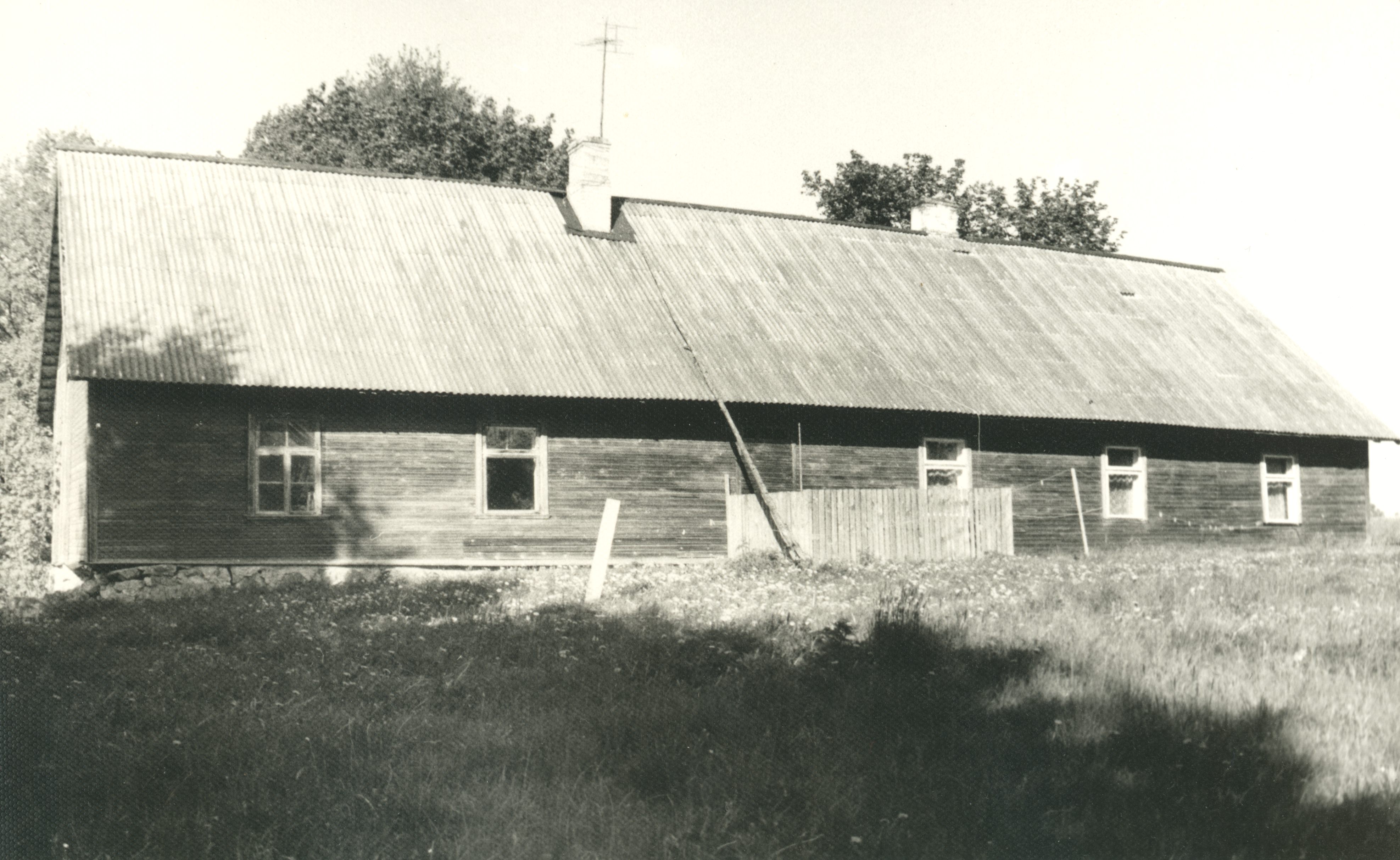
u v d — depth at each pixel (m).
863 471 26.09
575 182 28.22
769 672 10.41
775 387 24.64
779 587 18.05
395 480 21.98
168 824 6.78
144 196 23.75
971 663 10.38
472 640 12.59
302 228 24.45
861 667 10.27
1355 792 7.40
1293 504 32.47
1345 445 33.56
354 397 21.81
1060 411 27.53
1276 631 12.27
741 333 26.05
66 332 20.28
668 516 24.03
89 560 19.98
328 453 21.58
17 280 44.16
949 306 30.22
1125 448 29.75
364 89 58.06
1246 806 7.20
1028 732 8.51
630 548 23.66
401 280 23.98
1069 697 9.20
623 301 25.70
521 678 10.63
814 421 25.67
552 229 27.36
